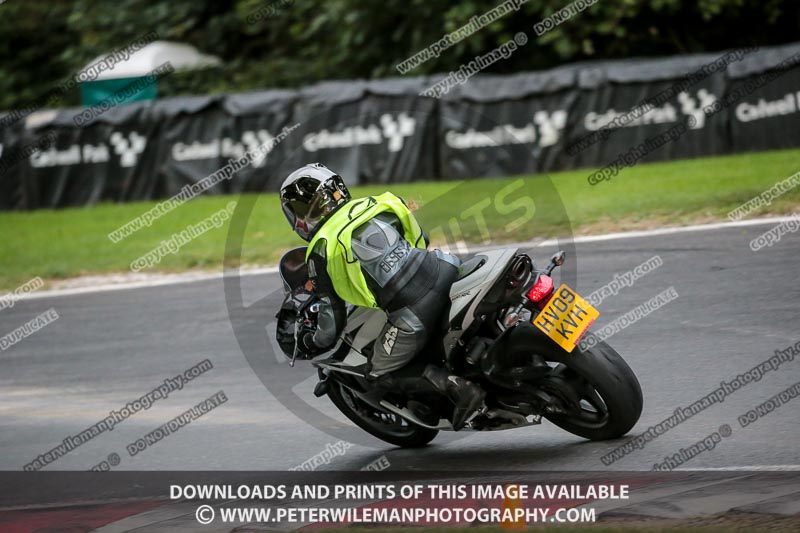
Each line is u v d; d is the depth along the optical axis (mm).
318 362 19969
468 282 18031
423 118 51031
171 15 87688
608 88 49594
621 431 18641
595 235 36125
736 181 41000
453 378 18422
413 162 51156
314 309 19516
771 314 25422
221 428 23094
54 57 97625
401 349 18500
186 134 53781
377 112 51406
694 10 71438
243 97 53312
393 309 18359
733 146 48062
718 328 24984
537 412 18578
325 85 53219
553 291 17625
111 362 29219
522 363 18109
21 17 97250
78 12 89312
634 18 72000
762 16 73500
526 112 50344
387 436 20906
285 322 20078
